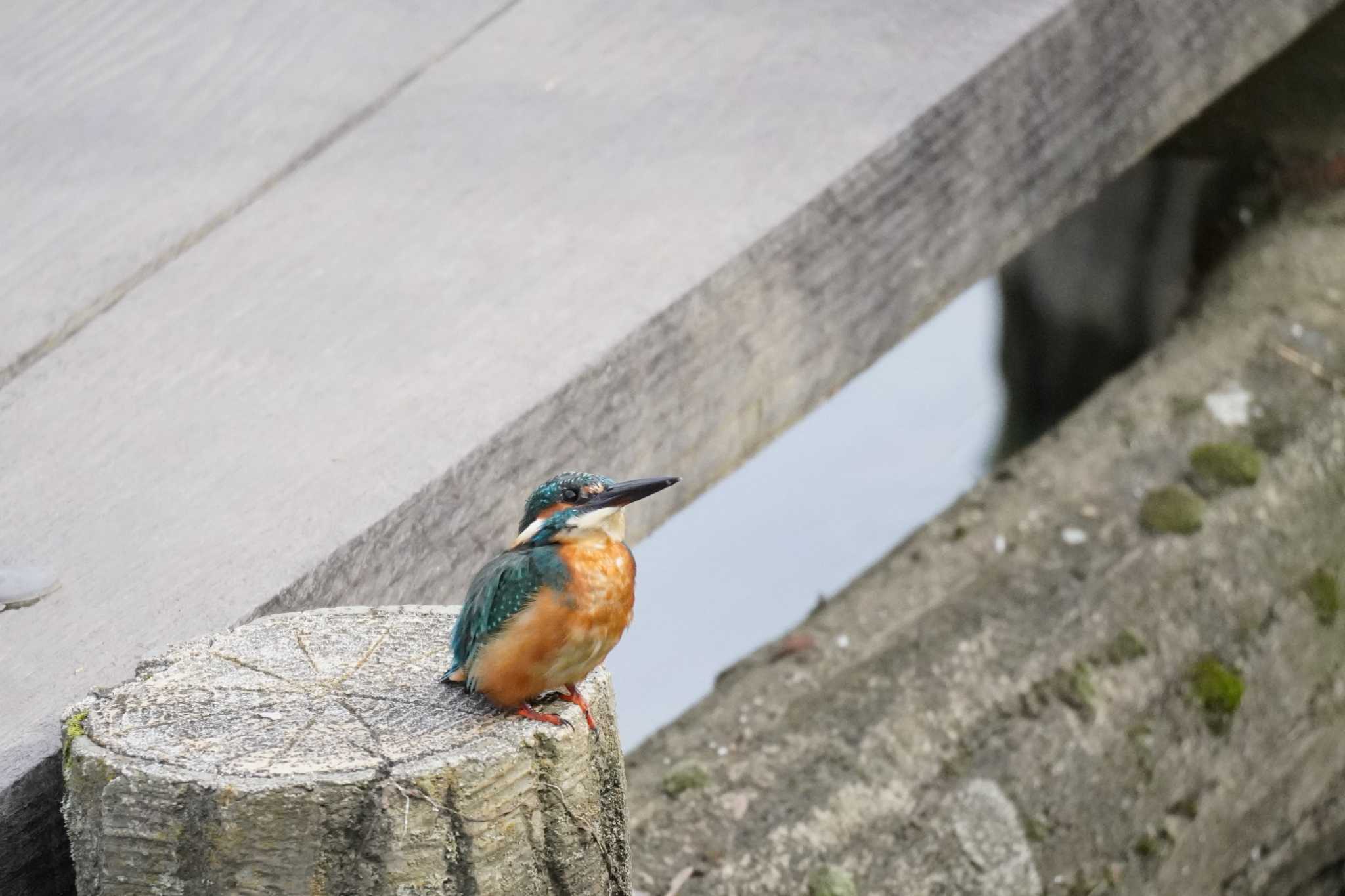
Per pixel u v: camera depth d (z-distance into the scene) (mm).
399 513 6051
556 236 7691
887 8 9266
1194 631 8305
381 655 4844
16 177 8547
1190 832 8047
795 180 7789
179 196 8297
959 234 8453
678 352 7156
